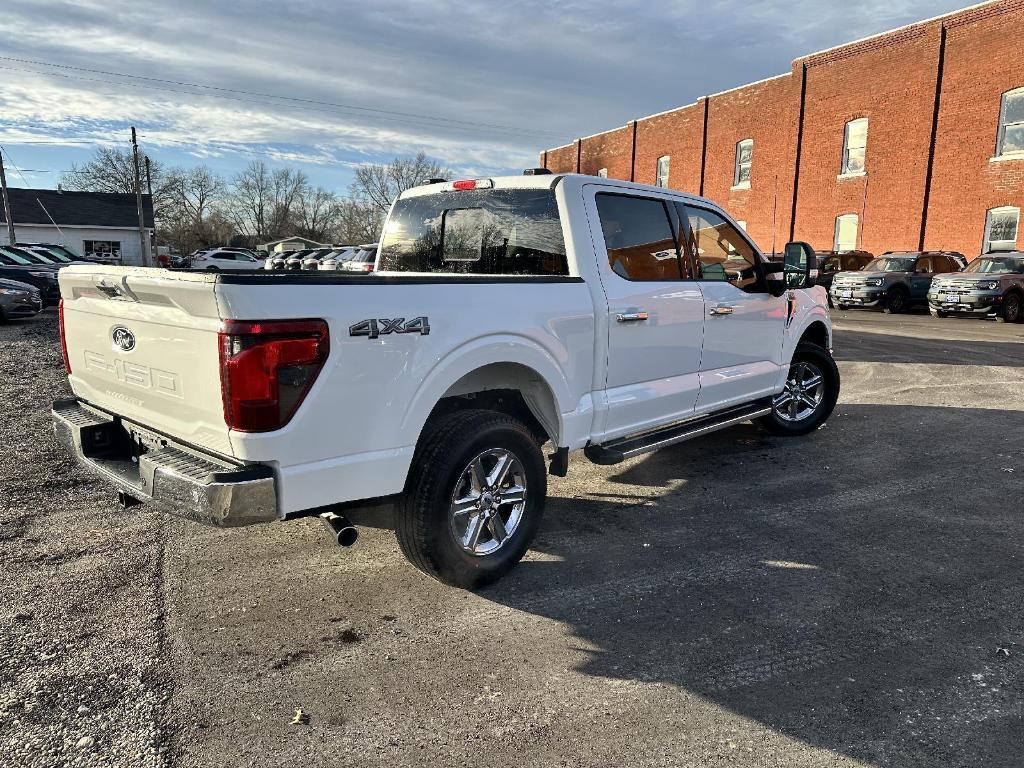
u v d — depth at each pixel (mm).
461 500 3422
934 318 19109
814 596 3504
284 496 2803
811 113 28266
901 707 2648
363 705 2643
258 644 3035
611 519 4496
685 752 2406
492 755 2389
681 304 4629
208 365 2754
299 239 70000
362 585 3584
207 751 2391
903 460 5742
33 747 2389
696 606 3406
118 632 3096
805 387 6375
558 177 4078
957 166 23109
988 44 21969
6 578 3561
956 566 3840
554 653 3004
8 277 16234
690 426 4852
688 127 34906
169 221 83875
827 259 24266
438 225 4789
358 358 2910
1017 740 2465
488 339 3404
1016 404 7793
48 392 7727
